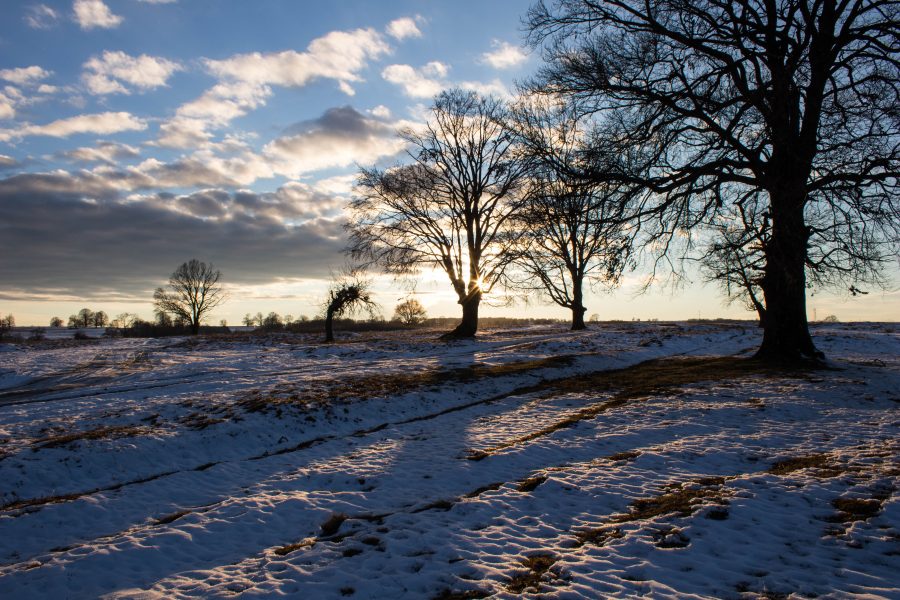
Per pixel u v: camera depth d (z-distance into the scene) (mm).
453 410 16641
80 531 8297
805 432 11477
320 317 76438
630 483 8883
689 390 16906
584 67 18062
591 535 6957
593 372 23891
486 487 9273
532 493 8688
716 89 18328
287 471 10875
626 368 25125
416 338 42688
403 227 39094
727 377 18844
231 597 5727
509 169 35625
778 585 5355
